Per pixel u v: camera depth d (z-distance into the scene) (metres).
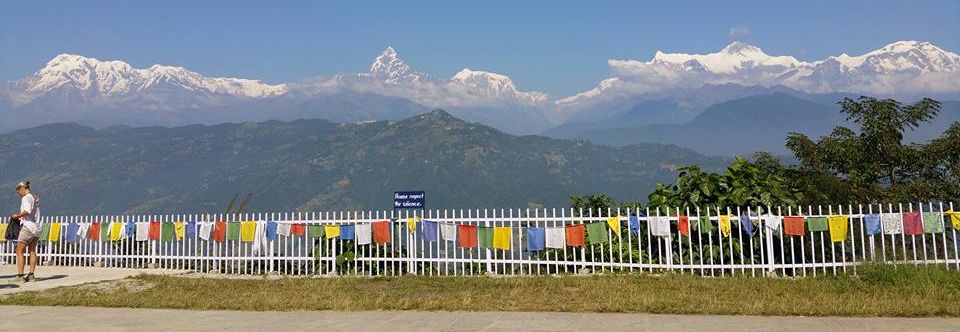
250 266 14.95
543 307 9.49
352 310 9.53
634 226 13.22
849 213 12.66
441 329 8.12
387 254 14.47
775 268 12.72
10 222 13.84
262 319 8.90
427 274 13.85
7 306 10.10
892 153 16.72
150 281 13.20
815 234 13.17
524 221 13.67
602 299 10.14
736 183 13.60
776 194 13.40
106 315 9.28
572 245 13.31
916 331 7.71
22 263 13.37
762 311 8.87
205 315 9.23
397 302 9.93
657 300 9.64
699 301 9.68
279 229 14.77
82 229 16.28
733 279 12.01
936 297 9.60
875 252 12.50
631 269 13.24
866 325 8.05
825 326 8.02
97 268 15.60
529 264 13.50
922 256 13.12
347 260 14.40
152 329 8.28
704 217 12.98
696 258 13.30
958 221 12.38
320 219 14.70
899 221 12.38
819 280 11.66
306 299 10.41
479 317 8.84
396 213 14.38
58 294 11.23
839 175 16.95
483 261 13.68
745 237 13.27
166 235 15.54
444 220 14.02
